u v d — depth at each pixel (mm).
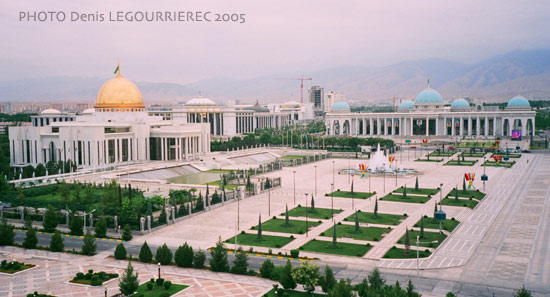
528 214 169000
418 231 145500
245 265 112562
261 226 152500
